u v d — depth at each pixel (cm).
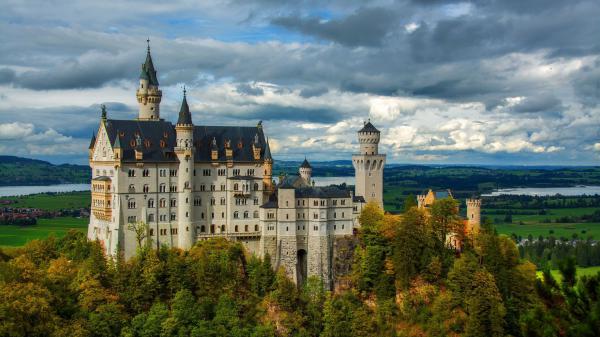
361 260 19200
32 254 19550
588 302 5912
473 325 15625
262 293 18500
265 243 19975
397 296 18200
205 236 19875
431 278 18062
